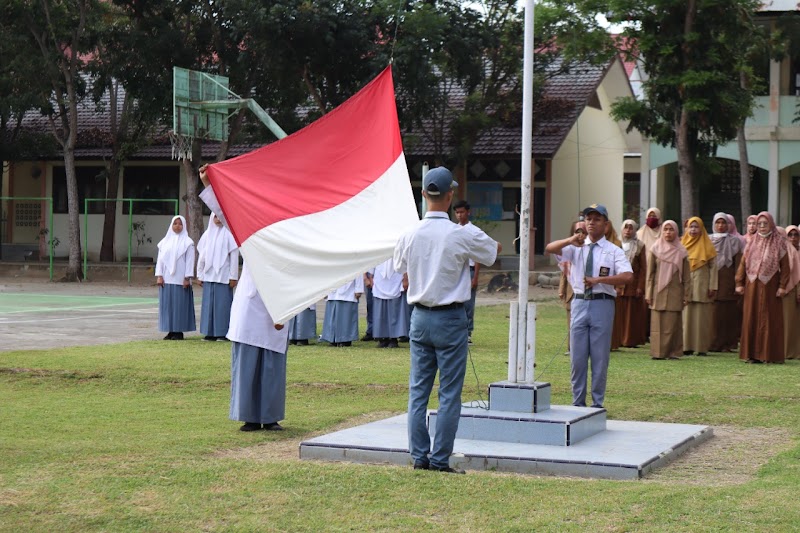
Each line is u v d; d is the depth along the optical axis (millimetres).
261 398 9633
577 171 37375
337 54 29609
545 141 33875
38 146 38000
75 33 32812
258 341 9562
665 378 13250
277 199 9328
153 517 6492
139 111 33719
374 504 6766
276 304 9133
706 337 16234
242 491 7094
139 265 35812
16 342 16797
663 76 23266
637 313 16828
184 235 17406
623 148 42906
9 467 7816
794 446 9109
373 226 9523
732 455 8711
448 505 6738
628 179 44969
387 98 9938
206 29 31438
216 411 10820
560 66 34625
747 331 15273
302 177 9516
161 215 39500
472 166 35438
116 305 25125
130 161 38969
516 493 7059
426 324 7637
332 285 9227
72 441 8969
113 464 7930
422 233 7602
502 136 34750
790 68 31219
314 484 7273
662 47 22750
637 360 15391
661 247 15578
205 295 17141
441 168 7738
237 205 9227
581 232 10328
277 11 28141
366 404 11320
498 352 15820
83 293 29375
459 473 7711
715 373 13805
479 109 33344
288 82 31250
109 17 33969
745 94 23750
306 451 8445
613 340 16766
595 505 6699
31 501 6824
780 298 15188
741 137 26844
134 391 12188
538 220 35094
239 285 9727
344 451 8344
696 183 25344
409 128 32062
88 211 40219
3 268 36625
